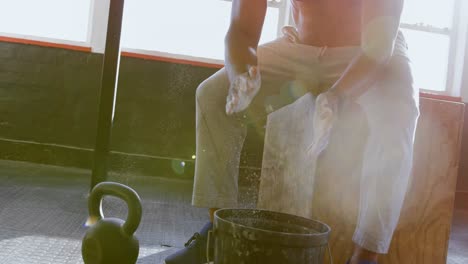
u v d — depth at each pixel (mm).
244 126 1244
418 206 1266
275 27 4387
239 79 1092
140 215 896
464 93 4418
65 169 3623
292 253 733
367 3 1072
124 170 3887
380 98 1084
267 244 729
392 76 1094
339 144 1244
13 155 3801
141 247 1479
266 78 1323
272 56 1331
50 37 4062
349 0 1266
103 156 2283
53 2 4066
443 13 4602
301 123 1332
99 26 3984
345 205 1243
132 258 916
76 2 4094
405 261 1263
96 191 934
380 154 1046
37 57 3916
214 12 4250
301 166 1305
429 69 4617
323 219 1265
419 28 4570
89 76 3959
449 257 1967
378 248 1022
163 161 3932
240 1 1222
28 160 3818
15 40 3885
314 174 1274
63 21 4094
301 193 1298
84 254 908
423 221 1266
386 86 1086
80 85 3949
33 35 4031
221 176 1194
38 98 3910
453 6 4578
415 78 1142
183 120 4051
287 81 1327
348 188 1241
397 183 1032
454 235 2541
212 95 1213
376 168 1047
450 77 4570
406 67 1120
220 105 1211
